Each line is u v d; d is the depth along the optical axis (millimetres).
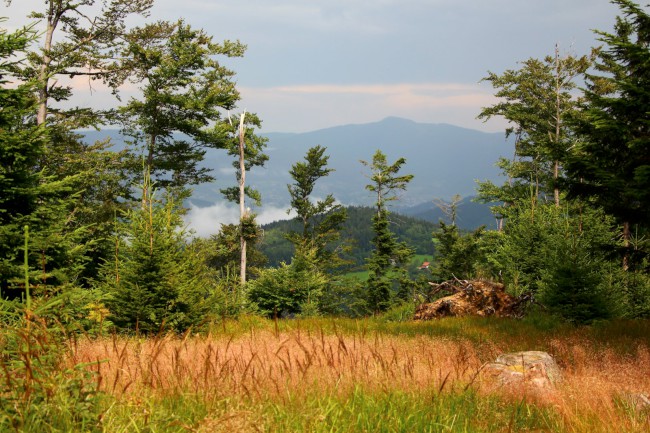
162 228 12180
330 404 4387
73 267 9492
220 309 16641
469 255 40156
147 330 11023
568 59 35000
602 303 15719
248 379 5094
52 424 3174
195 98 34219
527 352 8945
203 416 3918
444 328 16062
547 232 22484
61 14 24328
